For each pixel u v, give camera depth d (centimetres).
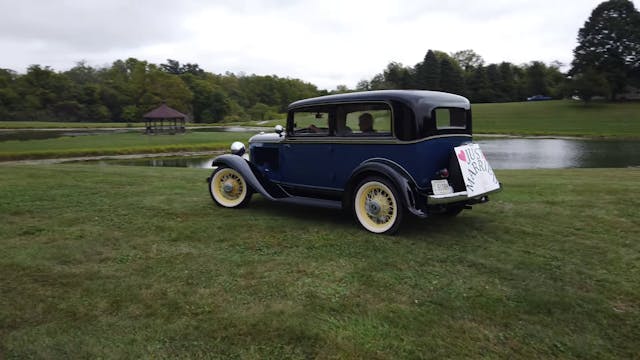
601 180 985
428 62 10456
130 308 306
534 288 342
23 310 302
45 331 275
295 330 275
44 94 9781
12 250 425
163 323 285
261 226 519
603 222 544
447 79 10438
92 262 396
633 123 6128
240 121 10825
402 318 294
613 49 8156
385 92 481
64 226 516
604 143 4044
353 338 268
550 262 400
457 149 482
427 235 486
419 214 451
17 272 369
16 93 9525
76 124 8312
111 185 843
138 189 791
